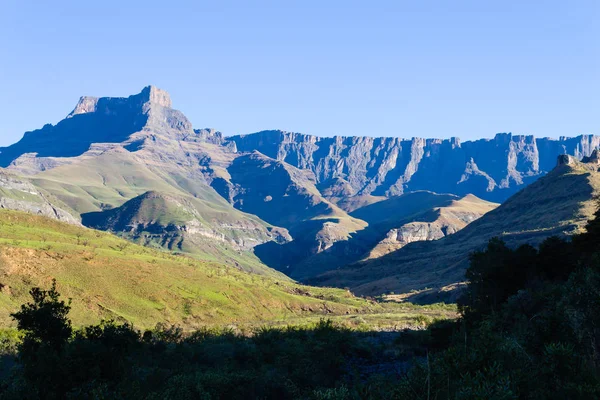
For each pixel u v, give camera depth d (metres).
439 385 24.34
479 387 21.50
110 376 36.88
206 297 181.62
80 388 33.09
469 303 78.56
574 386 23.14
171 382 48.88
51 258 164.25
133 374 47.19
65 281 154.50
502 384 21.72
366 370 65.94
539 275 73.31
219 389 49.81
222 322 167.12
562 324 29.34
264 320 178.00
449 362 25.23
